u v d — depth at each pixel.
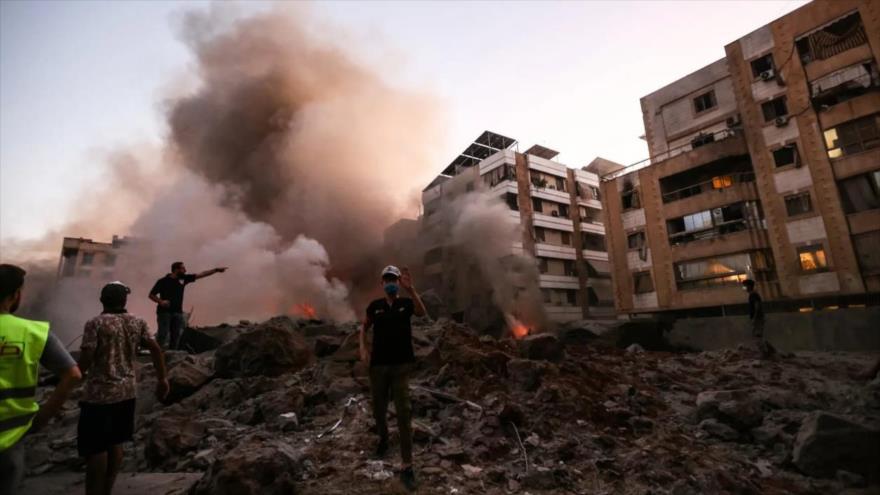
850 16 18.62
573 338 25.00
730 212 21.97
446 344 7.86
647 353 14.22
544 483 3.73
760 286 20.16
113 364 3.22
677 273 23.89
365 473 3.72
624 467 4.22
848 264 17.58
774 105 20.78
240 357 7.36
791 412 5.85
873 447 4.21
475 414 5.26
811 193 18.92
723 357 11.96
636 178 26.59
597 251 39.22
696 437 5.41
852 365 10.46
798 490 3.98
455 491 3.51
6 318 2.25
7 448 2.10
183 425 4.89
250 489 3.12
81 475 4.29
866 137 17.73
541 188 37.09
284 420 5.04
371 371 4.04
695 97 25.66
